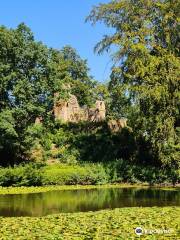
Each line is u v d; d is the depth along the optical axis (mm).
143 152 39562
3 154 38594
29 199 24438
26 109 36344
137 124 34781
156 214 17312
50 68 37719
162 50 34438
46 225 15133
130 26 35156
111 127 44969
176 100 33844
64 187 31609
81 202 23047
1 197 25438
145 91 33062
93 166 35844
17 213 19469
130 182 35312
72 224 15227
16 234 13695
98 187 31953
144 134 35125
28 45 37188
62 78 43812
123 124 45219
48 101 38062
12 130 34969
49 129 42375
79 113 47875
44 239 12930
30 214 19172
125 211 18484
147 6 34938
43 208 20953
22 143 37969
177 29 34406
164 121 33906
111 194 27000
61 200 23984
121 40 34469
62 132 44219
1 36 36281
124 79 34906
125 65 34688
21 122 37188
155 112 34281
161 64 33812
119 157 40531
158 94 32812
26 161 39125
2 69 35812
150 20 34750
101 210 19297
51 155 40594
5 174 31453
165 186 33094
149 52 34625
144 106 34344
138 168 35625
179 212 17922
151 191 28812
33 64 37344
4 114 35281
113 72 35031
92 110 47219
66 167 35750
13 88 36219
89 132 44969
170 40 34656
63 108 47531
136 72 33531
